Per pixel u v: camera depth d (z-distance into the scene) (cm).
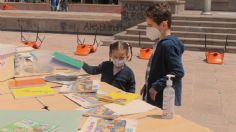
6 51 443
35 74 471
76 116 297
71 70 481
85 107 336
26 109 325
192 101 809
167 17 406
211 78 1048
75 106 339
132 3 1986
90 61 1290
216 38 1611
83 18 2184
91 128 282
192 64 1256
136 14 1992
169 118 309
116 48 474
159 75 411
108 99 356
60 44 1692
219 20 1723
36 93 380
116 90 400
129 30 1703
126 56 483
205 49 1545
